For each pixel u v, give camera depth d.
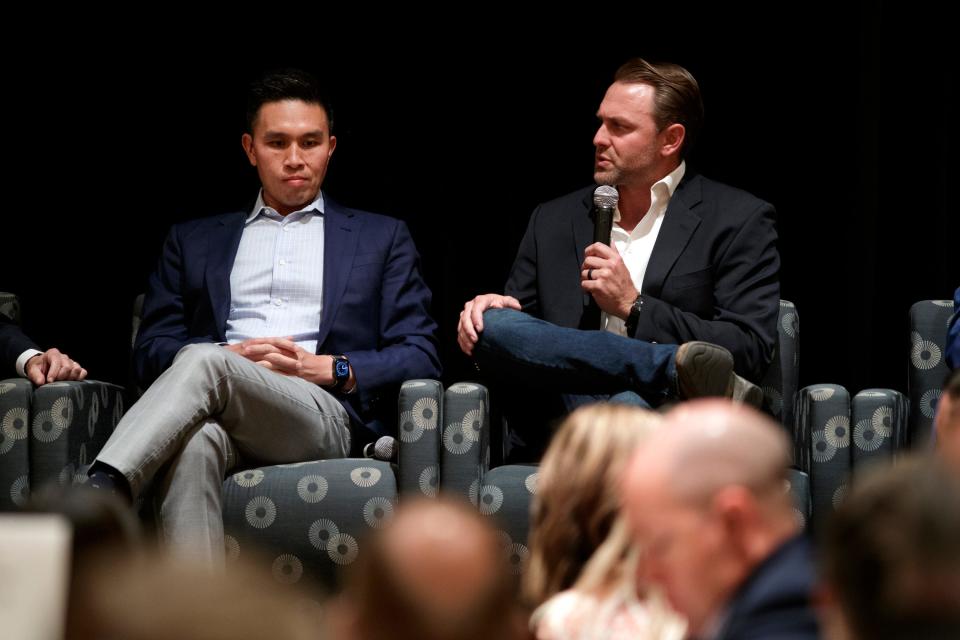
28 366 9.52
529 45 12.20
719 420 3.88
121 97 12.21
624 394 8.84
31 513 4.03
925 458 2.87
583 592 5.19
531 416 9.77
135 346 10.43
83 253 12.21
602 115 10.20
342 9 12.27
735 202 10.12
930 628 2.67
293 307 10.37
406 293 10.48
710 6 12.00
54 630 2.72
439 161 12.30
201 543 8.68
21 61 12.11
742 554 3.78
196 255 10.55
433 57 12.27
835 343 11.85
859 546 2.79
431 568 2.92
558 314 10.12
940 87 11.66
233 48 12.26
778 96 11.92
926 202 11.66
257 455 9.27
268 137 10.45
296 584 8.99
